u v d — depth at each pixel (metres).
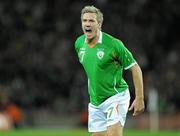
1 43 74.25
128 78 64.31
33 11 77.31
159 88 66.06
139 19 77.19
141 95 23.12
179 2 79.12
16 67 71.31
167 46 76.38
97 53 23.38
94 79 23.69
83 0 77.94
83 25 23.17
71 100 66.62
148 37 75.38
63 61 71.56
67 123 64.31
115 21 75.56
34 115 65.06
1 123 53.69
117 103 23.56
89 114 24.50
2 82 70.00
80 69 71.12
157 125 60.41
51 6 78.06
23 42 74.19
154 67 72.00
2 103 54.38
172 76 68.75
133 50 73.00
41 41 74.38
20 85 68.44
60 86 69.06
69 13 77.38
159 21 77.88
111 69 23.48
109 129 23.47
